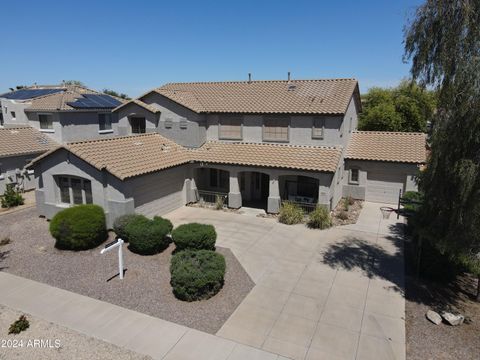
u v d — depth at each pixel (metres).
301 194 23.14
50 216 19.69
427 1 11.48
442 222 11.45
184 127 23.72
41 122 31.69
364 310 11.56
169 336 10.14
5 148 25.61
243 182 24.45
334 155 20.70
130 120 25.86
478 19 10.48
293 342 9.95
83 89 39.19
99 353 9.45
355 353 9.55
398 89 40.25
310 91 23.62
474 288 13.16
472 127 10.22
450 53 10.99
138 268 14.29
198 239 14.74
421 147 23.75
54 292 12.47
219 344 9.83
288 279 13.60
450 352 9.64
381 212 22.02
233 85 26.88
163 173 20.62
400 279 13.69
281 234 18.30
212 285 12.20
